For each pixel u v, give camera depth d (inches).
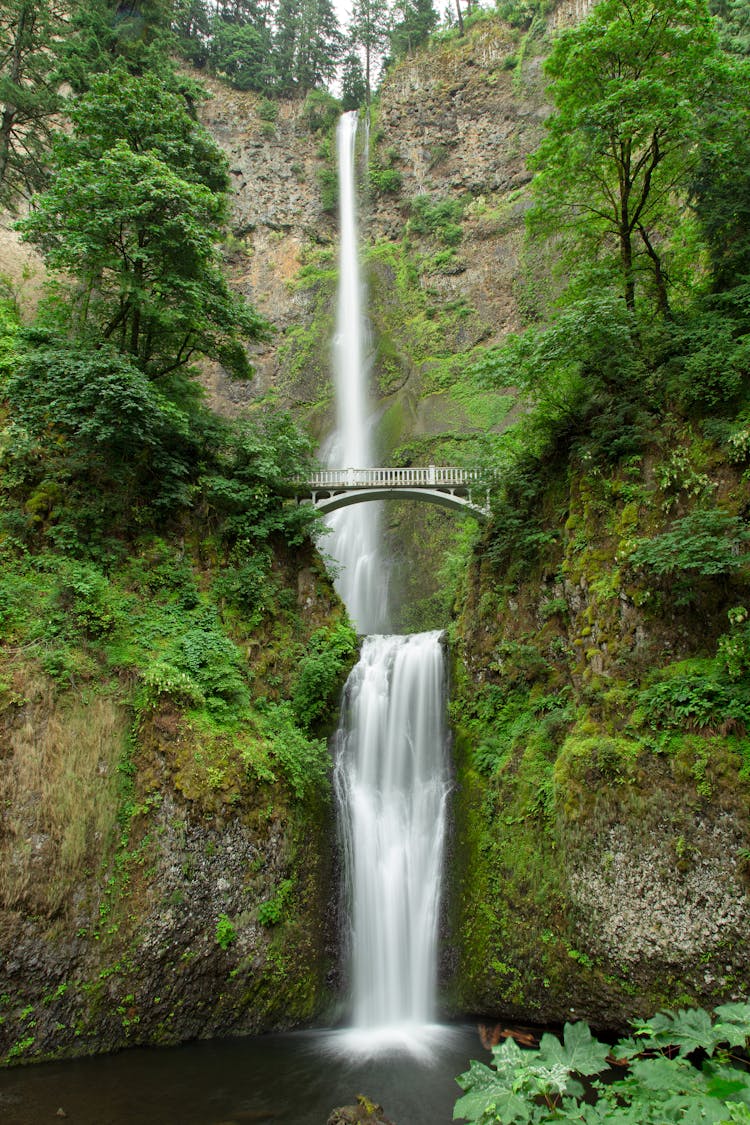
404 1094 414.6
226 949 497.0
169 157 746.2
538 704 589.9
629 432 583.2
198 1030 482.9
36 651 524.4
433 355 1696.6
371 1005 555.2
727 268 629.3
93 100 720.3
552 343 602.2
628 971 436.8
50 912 454.0
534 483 681.0
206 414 833.5
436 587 1259.2
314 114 2252.7
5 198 1035.3
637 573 531.2
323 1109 398.6
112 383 619.2
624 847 448.8
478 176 1908.2
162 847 497.4
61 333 743.7
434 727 694.5
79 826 481.4
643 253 729.0
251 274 2011.6
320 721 683.4
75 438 648.4
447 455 1384.1
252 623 697.6
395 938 577.9
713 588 494.9
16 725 488.1
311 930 552.4
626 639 524.7
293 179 2165.4
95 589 583.2
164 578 660.7
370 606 1357.0
